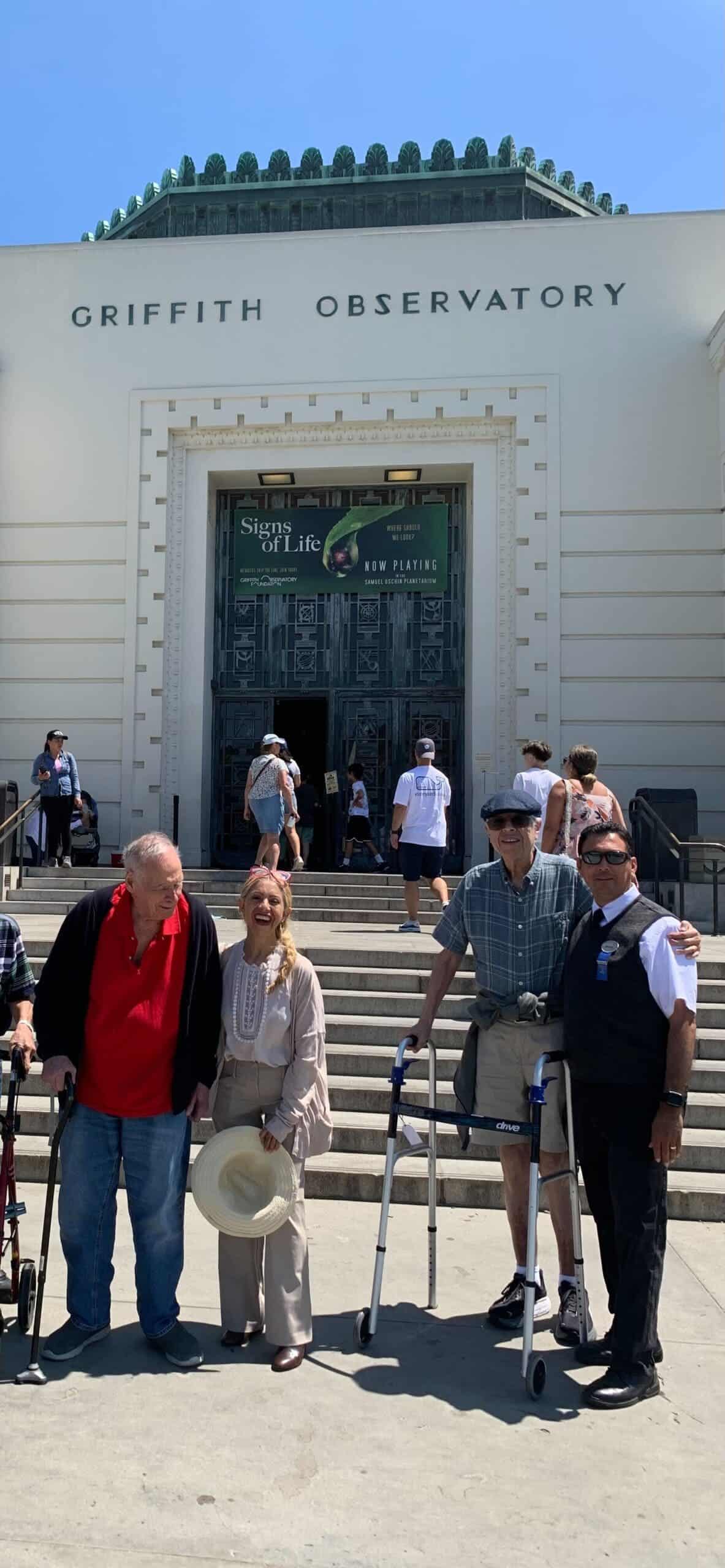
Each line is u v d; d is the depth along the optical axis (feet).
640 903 12.57
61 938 12.81
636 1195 11.80
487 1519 9.20
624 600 48.26
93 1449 10.23
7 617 51.19
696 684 47.70
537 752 27.25
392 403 49.57
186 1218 17.35
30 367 51.57
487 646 49.24
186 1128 12.87
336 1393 11.50
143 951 12.64
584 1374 12.10
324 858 51.39
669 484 48.21
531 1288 11.77
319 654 52.19
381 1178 18.30
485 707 48.96
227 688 52.31
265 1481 9.72
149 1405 11.15
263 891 13.06
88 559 50.88
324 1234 16.63
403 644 51.83
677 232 48.91
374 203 59.06
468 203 58.29
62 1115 12.45
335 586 52.31
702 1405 11.38
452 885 40.27
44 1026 12.62
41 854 43.14
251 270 50.75
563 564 48.67
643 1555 8.75
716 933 34.14
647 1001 12.04
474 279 49.65
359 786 49.34
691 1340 13.01
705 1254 16.02
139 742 50.08
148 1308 12.39
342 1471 9.91
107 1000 12.54
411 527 52.19
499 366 49.19
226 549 53.01
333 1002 24.36
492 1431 10.73
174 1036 12.66
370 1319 12.74
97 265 51.67
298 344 50.26
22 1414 10.91
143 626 50.39
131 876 12.39
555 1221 13.46
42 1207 17.79
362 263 50.24
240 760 52.06
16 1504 9.29
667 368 48.55
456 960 14.39
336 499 53.01
